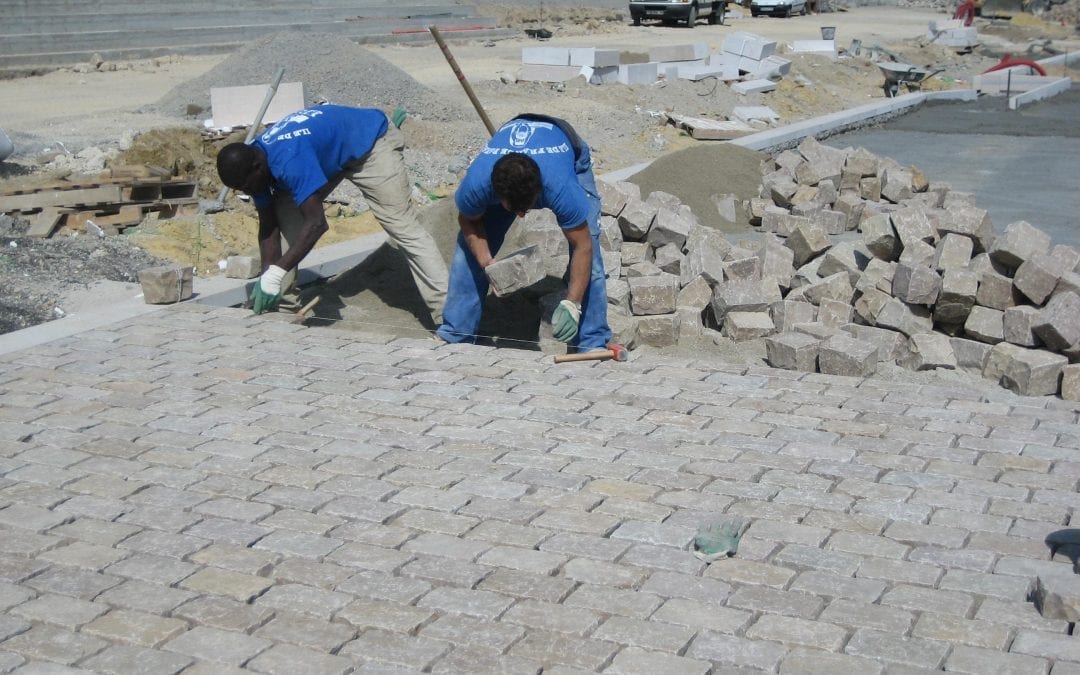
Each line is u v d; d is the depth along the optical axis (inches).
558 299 268.7
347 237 372.8
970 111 802.8
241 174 245.1
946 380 266.5
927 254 313.0
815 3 1672.0
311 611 146.5
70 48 865.5
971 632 139.8
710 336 291.6
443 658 135.9
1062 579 149.1
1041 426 205.9
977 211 324.5
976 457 192.5
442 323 277.6
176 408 216.4
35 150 443.5
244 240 364.2
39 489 181.9
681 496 178.5
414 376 234.7
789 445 197.9
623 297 288.0
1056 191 494.6
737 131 601.9
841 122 678.5
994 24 1562.5
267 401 220.2
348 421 210.1
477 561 158.9
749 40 796.0
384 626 142.7
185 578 154.7
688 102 685.3
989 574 154.1
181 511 174.6
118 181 365.7
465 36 1151.6
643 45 1103.6
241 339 260.2
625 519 171.0
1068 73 1048.2
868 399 220.1
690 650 136.9
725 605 147.3
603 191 334.0
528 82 705.0
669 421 209.3
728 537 160.9
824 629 141.1
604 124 593.6
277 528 168.9
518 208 230.8
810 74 860.0
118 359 245.3
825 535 165.5
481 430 205.3
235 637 140.9
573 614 145.2
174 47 925.2
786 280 324.8
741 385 228.2
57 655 137.2
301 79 551.5
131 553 161.8
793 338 265.4
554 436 202.4
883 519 170.2
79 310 291.1
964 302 286.2
